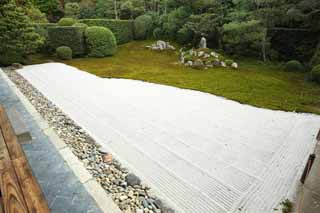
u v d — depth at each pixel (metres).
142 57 11.66
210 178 2.58
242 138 3.52
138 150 3.13
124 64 9.98
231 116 4.38
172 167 2.77
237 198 2.28
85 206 2.00
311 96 5.68
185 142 3.38
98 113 4.42
